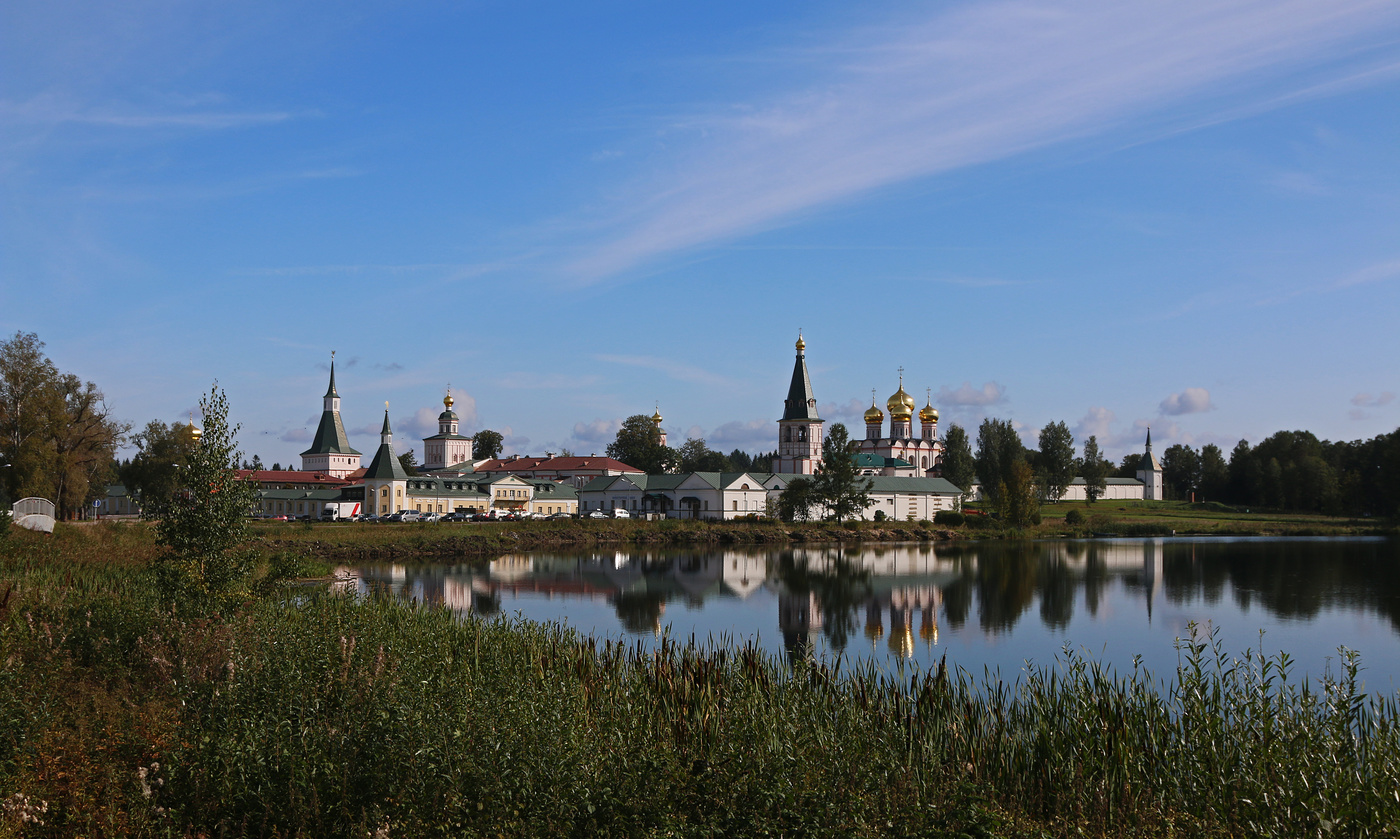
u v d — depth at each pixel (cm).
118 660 2092
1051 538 13325
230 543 3086
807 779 1439
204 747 1482
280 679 1767
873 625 5388
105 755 1515
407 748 1447
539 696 1795
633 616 5650
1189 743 1902
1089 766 1881
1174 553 10450
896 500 16450
